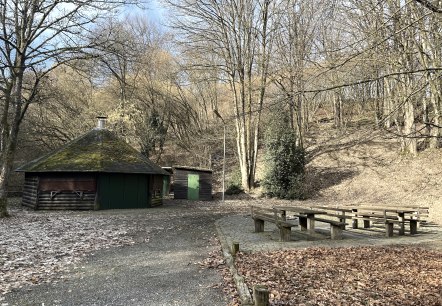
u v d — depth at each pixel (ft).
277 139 91.76
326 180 92.94
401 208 41.27
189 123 141.49
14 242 34.24
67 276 23.41
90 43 54.54
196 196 95.25
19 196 99.45
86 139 78.28
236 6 95.45
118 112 110.52
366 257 27.09
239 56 96.32
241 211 66.85
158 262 27.02
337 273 22.71
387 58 28.58
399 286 20.15
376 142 100.94
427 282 20.81
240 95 100.63
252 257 27.27
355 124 115.65
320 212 36.27
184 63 143.74
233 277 21.72
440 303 17.52
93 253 30.32
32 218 54.19
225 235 39.17
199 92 144.97
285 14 92.43
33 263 26.61
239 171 109.50
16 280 22.38
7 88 56.39
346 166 95.71
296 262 25.46
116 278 22.89
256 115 95.14
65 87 103.55
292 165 90.74
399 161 87.56
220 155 135.44
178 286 21.03
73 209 68.44
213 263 26.07
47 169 68.13
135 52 62.69
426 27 29.12
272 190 91.35
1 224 46.80
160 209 70.95
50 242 34.71
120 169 70.64
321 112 144.56
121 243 34.81
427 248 31.12
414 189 73.97
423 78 26.78
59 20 53.42
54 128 98.37
